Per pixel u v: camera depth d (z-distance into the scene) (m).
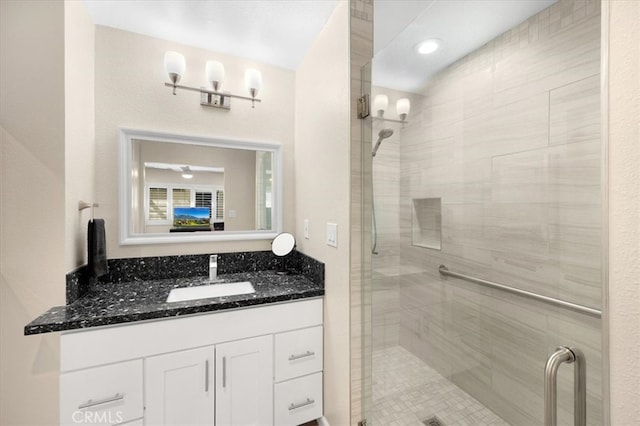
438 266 1.40
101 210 1.52
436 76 1.32
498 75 1.22
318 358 1.50
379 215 1.33
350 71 1.26
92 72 1.47
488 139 1.28
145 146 1.63
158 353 1.18
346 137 1.29
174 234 1.69
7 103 1.14
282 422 1.41
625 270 0.41
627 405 0.40
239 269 1.85
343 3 1.31
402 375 1.34
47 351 1.13
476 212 1.34
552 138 1.02
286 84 1.97
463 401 1.31
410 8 1.30
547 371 0.74
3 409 1.11
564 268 0.97
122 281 1.58
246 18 1.48
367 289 1.31
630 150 0.40
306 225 1.77
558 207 1.00
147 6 1.39
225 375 1.30
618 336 0.41
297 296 1.44
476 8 1.19
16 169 1.15
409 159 1.35
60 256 1.19
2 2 1.14
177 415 1.21
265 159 1.92
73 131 1.27
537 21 1.06
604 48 0.43
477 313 1.34
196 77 1.73
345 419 1.29
